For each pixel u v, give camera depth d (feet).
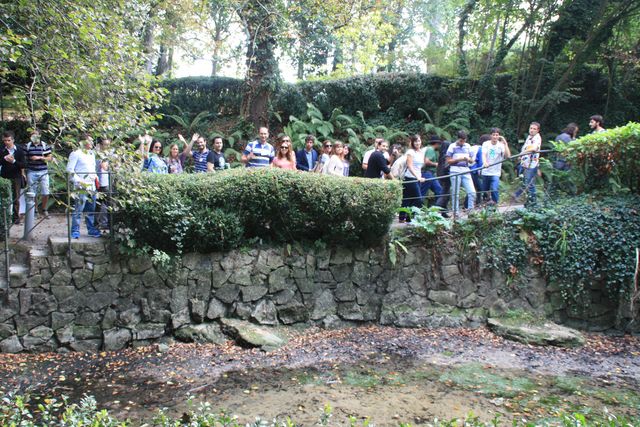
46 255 21.38
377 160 27.32
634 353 22.49
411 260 25.45
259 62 46.21
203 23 44.98
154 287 22.59
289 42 44.73
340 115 48.32
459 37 52.70
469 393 18.07
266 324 23.89
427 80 51.03
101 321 21.88
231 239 23.21
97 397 17.34
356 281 25.14
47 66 19.01
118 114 19.42
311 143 30.30
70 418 11.31
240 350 21.88
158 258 22.03
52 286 21.31
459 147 28.43
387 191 24.22
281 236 24.38
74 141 19.21
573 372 20.26
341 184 23.86
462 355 21.79
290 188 23.62
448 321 24.98
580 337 23.40
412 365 20.66
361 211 23.86
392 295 25.26
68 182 21.02
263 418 15.81
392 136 46.96
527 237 25.80
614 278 24.68
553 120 48.88
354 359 21.20
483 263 25.54
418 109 50.52
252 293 23.88
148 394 17.62
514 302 25.52
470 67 52.90
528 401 17.51
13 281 20.83
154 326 22.40
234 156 45.62
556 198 27.37
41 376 18.97
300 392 17.93
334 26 43.65
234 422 12.94
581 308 25.32
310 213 23.90
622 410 16.92
